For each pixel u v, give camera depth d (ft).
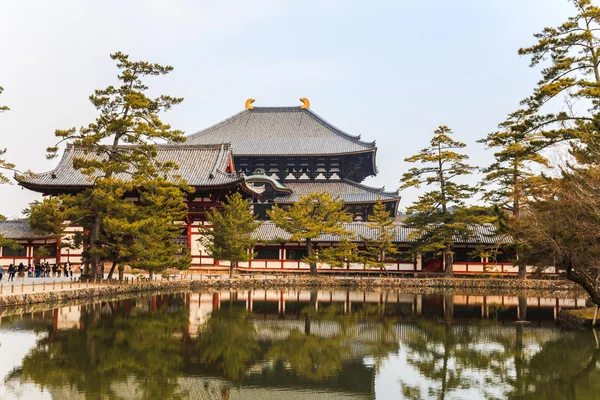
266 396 74.43
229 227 212.02
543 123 134.72
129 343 102.12
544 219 115.65
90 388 74.95
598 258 113.80
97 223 175.73
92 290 158.30
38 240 236.02
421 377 84.38
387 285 230.27
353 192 324.80
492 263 252.42
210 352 97.96
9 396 70.28
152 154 176.14
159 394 73.67
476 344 108.27
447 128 237.04
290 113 395.55
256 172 321.73
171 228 195.83
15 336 104.27
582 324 129.18
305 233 229.25
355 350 102.73
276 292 202.08
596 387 78.89
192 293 190.49
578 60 135.13
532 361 94.63
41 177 242.99
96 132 167.63
